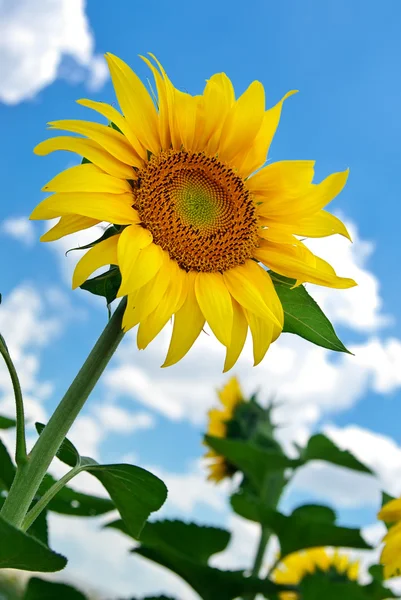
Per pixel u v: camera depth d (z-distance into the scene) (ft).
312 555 2.92
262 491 2.90
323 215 1.55
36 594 2.17
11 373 1.19
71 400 1.24
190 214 1.46
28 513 1.21
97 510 2.25
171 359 1.36
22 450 1.20
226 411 3.26
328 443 2.94
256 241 1.50
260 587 2.25
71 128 1.35
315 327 1.44
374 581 2.41
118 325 1.28
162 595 2.34
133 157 1.42
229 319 1.38
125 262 1.25
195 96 1.52
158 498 1.43
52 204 1.28
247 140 1.55
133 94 1.42
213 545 2.40
